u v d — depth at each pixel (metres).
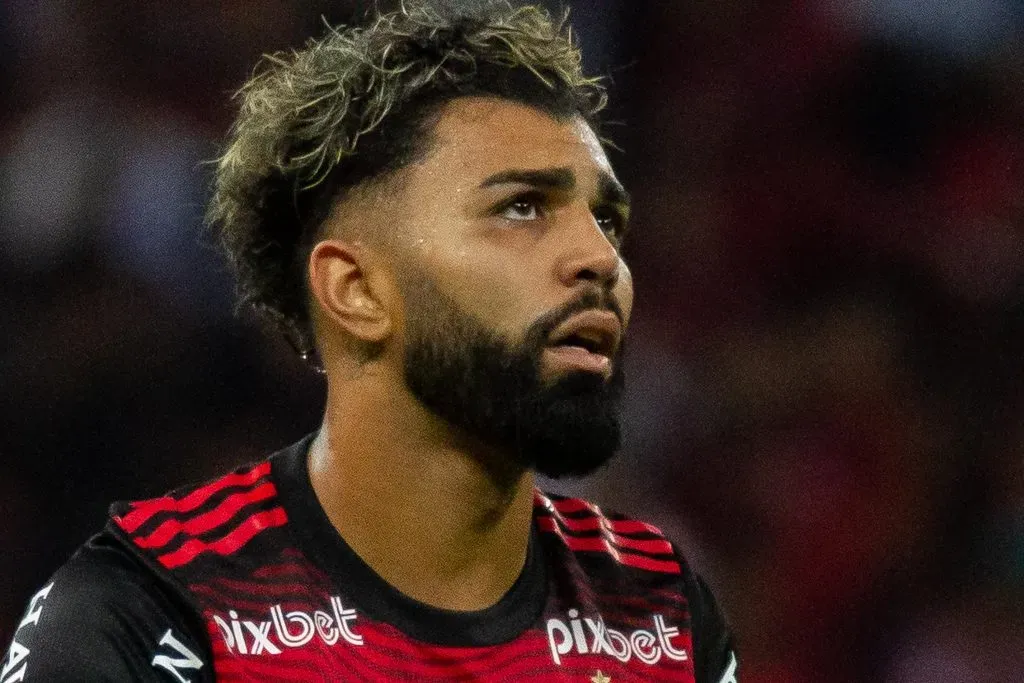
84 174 14.18
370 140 4.99
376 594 4.98
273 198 5.30
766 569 13.91
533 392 4.74
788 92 15.98
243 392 13.62
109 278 13.91
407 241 4.86
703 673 5.64
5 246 13.97
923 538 14.26
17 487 13.25
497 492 5.03
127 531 5.01
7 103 14.48
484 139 4.89
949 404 15.02
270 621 4.87
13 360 13.62
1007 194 15.84
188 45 14.72
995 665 13.66
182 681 4.76
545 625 5.19
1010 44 16.33
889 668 13.71
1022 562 14.10
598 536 5.64
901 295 15.45
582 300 4.76
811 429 14.57
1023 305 15.48
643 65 15.94
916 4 16.23
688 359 14.86
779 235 15.58
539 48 5.20
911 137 16.02
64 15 14.63
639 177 15.70
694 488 14.22
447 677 4.93
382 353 5.00
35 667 4.70
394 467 5.00
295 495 5.18
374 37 5.21
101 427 13.48
